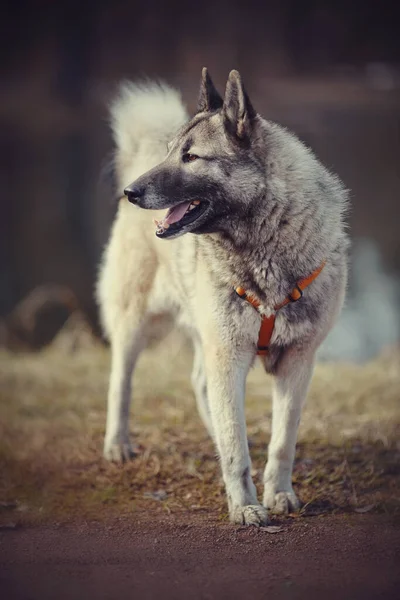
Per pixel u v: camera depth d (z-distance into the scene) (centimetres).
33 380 1096
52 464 781
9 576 525
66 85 4497
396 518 631
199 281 657
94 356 1245
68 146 3481
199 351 820
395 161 2989
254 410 931
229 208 622
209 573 522
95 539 595
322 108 4031
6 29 4650
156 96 829
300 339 633
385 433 826
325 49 4922
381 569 525
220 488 709
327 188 652
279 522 624
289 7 4856
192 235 686
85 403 989
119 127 841
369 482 712
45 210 2508
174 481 733
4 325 1516
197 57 4781
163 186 625
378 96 4297
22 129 3862
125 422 795
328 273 632
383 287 1719
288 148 637
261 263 618
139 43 4744
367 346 1385
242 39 4844
